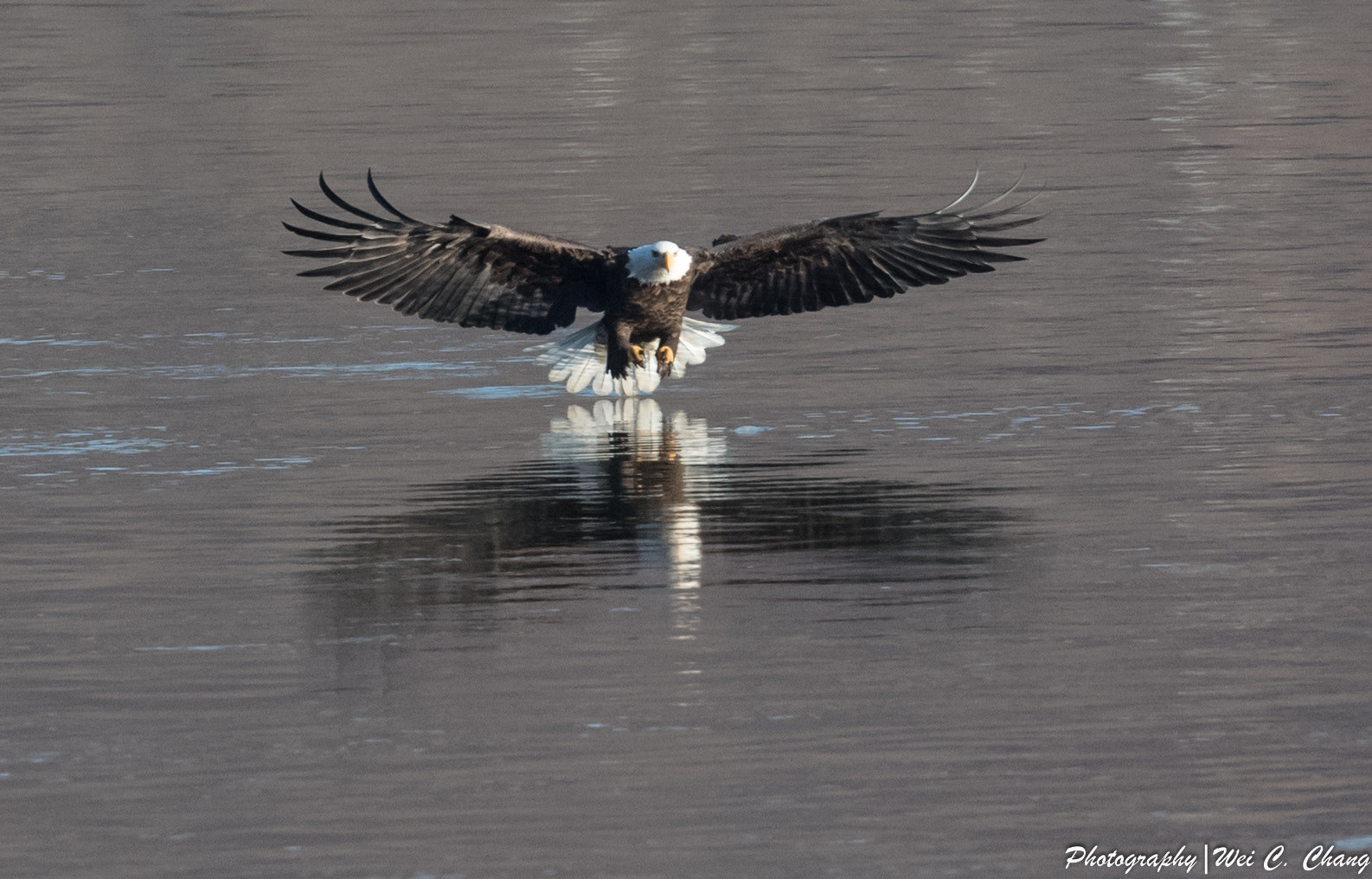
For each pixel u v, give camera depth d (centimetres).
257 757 860
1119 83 3678
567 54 4228
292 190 2786
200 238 2461
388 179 2855
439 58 4181
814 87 3706
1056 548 1171
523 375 1766
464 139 3197
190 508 1311
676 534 1223
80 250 2389
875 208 2548
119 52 4338
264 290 2150
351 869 753
